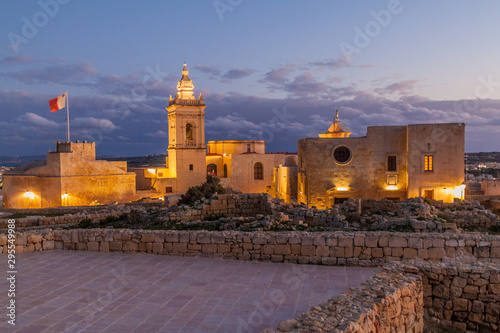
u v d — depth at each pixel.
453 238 15.17
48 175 76.69
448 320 11.72
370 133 56.81
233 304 11.60
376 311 9.10
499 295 11.30
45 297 12.21
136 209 32.12
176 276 14.38
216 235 16.98
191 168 98.56
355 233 16.31
